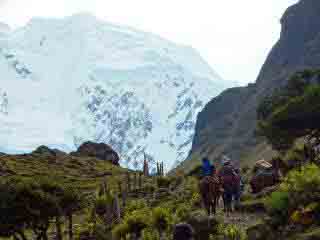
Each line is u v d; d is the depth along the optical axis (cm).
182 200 4181
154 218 3228
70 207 4769
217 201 3155
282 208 2280
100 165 10944
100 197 4819
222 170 3175
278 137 5059
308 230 2080
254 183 3531
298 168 3562
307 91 4962
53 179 4978
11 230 4409
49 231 5212
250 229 2328
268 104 7094
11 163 10400
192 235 1246
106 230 4209
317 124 4881
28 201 4416
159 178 5734
